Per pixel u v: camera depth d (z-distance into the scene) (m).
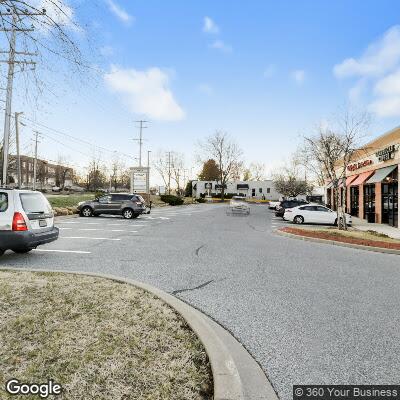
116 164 98.62
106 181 104.44
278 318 4.81
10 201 7.89
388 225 21.77
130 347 3.63
